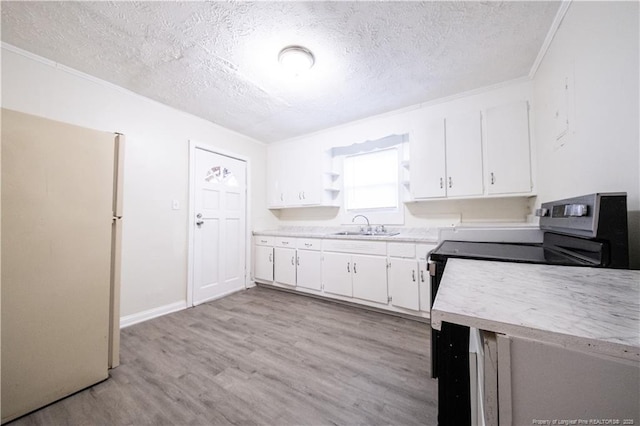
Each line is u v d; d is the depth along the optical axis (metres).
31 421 1.19
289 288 3.23
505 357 0.44
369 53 1.78
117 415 1.22
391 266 2.43
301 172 3.48
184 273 2.70
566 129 1.45
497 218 2.43
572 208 1.00
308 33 1.58
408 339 1.96
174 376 1.51
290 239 3.17
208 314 2.49
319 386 1.41
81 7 1.38
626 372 0.38
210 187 3.00
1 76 1.67
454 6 1.39
